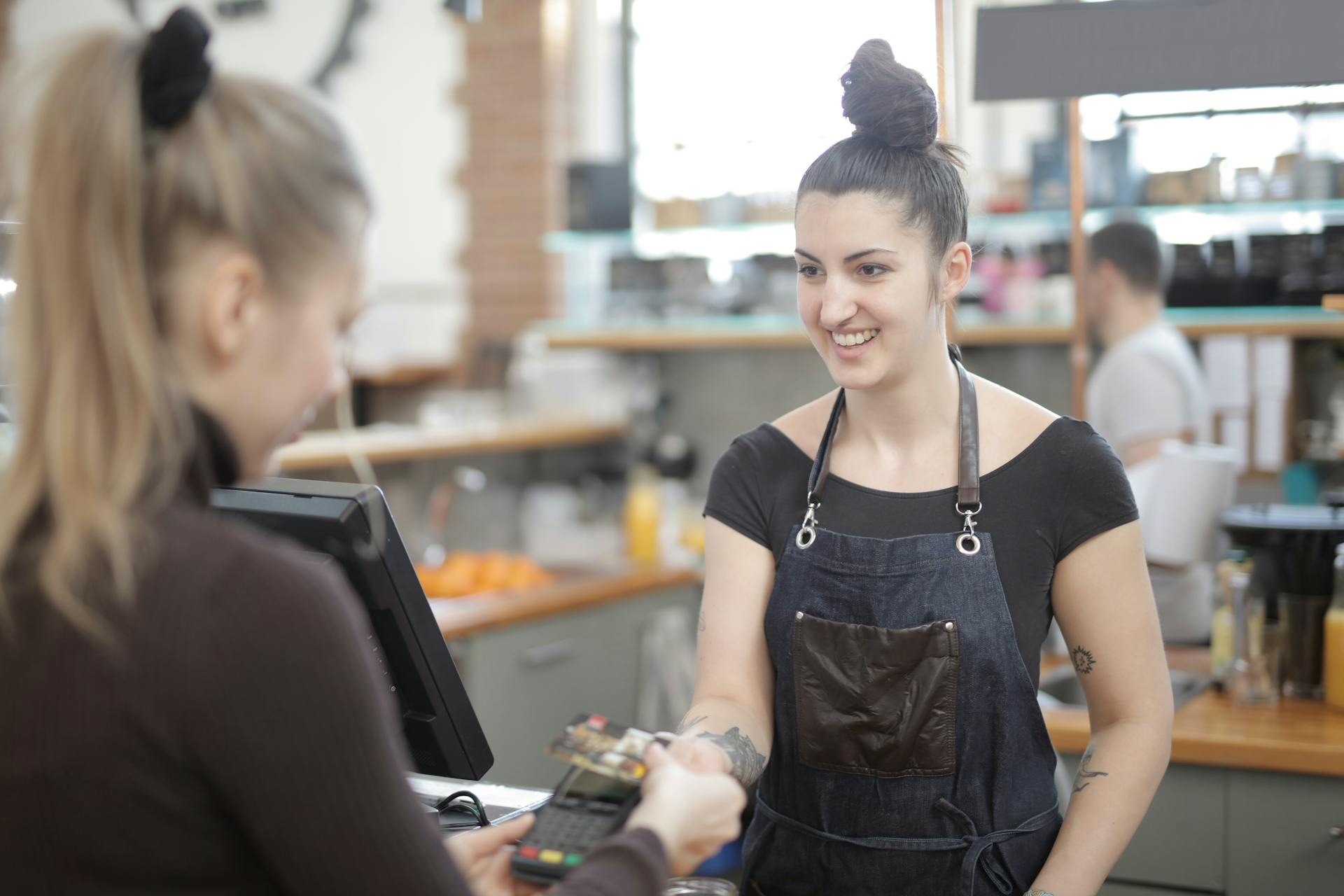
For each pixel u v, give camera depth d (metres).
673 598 3.86
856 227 1.37
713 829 1.02
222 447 0.84
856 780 1.43
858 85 1.40
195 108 0.81
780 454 1.56
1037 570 1.42
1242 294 3.57
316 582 0.80
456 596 3.42
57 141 0.79
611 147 5.50
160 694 0.75
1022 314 3.96
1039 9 1.81
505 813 1.45
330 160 0.85
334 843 0.78
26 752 0.75
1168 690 1.44
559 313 5.39
